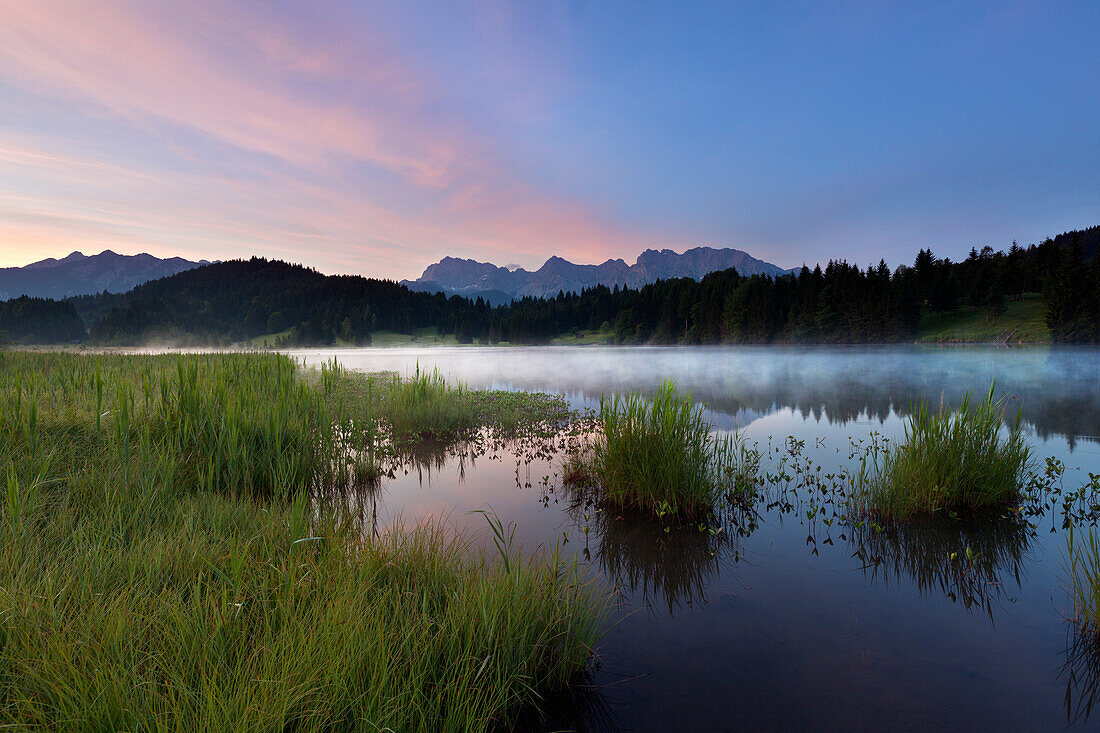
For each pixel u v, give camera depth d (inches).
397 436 389.7
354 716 86.7
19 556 121.4
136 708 80.4
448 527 208.1
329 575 126.6
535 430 429.4
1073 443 374.9
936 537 203.6
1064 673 118.8
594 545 197.3
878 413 530.3
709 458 253.4
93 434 233.3
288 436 275.7
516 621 115.9
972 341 3009.4
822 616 146.7
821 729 99.6
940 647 130.0
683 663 124.1
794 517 228.7
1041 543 197.0
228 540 142.9
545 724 104.2
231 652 97.6
